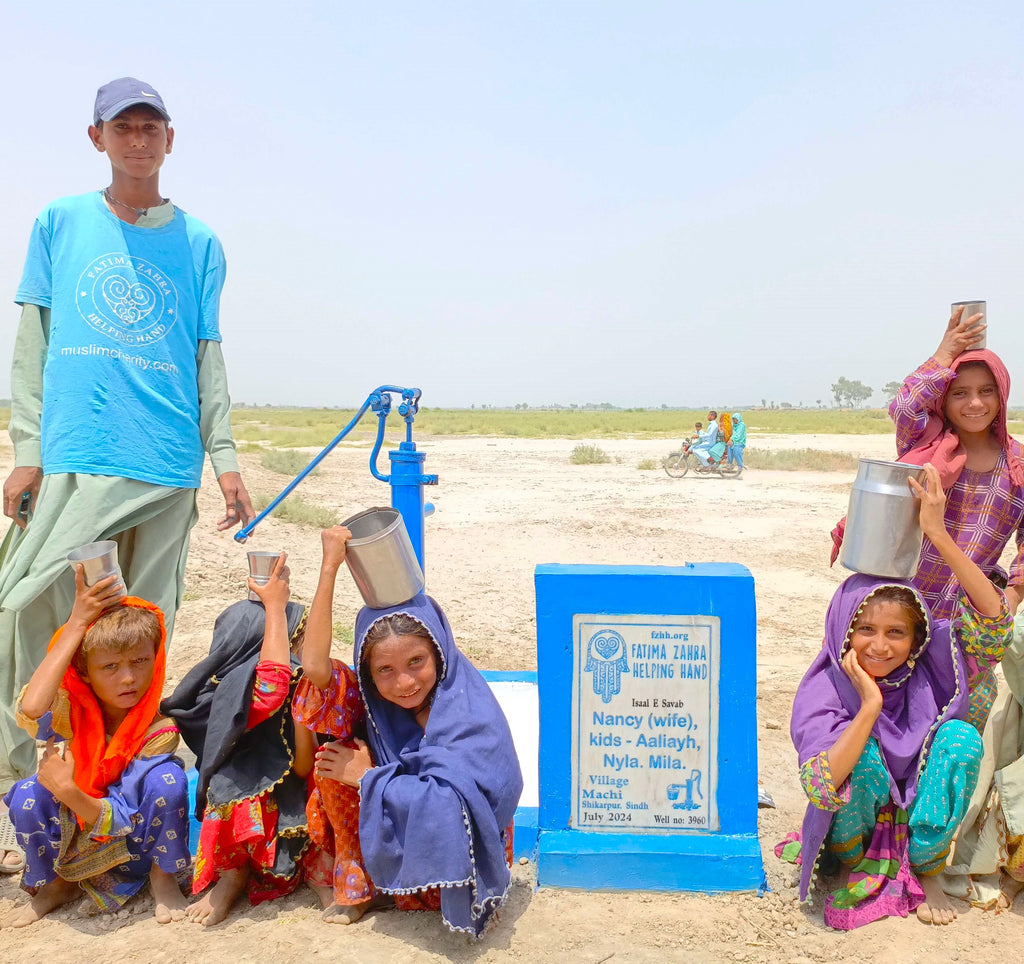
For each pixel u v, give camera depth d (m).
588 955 3.37
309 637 3.51
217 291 4.89
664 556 12.38
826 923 3.66
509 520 15.32
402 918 3.64
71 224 4.57
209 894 3.73
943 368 3.99
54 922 3.70
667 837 3.96
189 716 3.83
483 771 3.48
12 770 4.47
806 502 17.97
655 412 160.38
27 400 4.57
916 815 3.57
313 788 3.73
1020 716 3.99
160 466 4.52
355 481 20.92
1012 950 3.43
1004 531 4.03
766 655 7.90
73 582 4.45
